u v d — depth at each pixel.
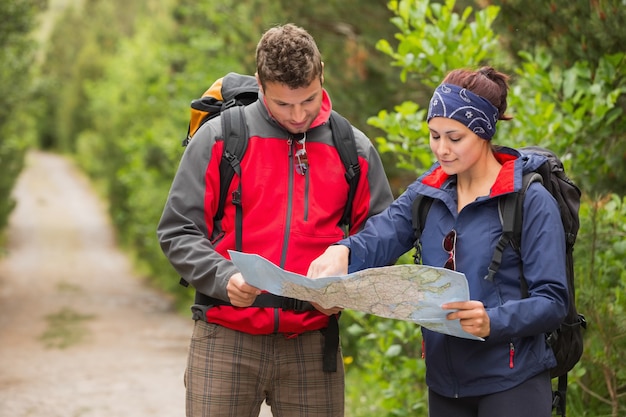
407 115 6.12
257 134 3.85
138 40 32.12
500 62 6.97
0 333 16.16
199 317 3.91
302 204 3.85
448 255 3.48
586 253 5.54
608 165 6.18
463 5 9.00
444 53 6.11
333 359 3.95
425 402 6.43
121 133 35.81
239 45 13.05
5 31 19.86
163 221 3.85
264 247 3.83
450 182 3.55
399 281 3.14
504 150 3.53
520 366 3.35
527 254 3.30
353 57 10.15
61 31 71.56
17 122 29.36
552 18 6.20
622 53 5.84
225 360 3.86
